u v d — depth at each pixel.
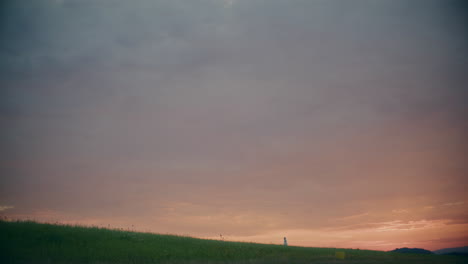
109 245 24.00
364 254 28.62
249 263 21.47
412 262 23.16
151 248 24.89
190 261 21.55
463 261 24.09
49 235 24.28
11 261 17.77
